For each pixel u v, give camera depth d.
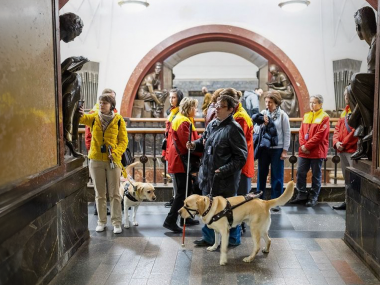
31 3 2.92
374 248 3.32
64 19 3.80
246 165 4.07
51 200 3.18
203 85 17.52
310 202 5.49
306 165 5.52
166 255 3.74
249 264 3.53
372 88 3.67
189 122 4.20
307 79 10.50
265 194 5.70
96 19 10.31
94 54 10.46
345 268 3.44
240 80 17.42
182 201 4.32
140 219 4.90
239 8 10.42
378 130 3.42
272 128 5.01
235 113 4.02
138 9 9.47
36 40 3.01
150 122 9.77
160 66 10.74
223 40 10.73
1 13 2.46
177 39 10.47
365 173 3.70
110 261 3.61
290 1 9.32
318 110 5.46
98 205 4.40
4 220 2.38
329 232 4.42
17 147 2.67
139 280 3.22
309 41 10.41
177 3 10.41
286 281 3.20
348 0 10.10
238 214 3.51
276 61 10.55
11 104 2.58
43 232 3.04
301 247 3.95
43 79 3.15
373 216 3.33
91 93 10.51
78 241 3.90
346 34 10.32
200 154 4.30
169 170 4.37
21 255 2.67
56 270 3.32
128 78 10.56
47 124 3.24
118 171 4.33
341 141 5.43
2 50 2.46
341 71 10.36
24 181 2.77
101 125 4.22
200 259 3.64
